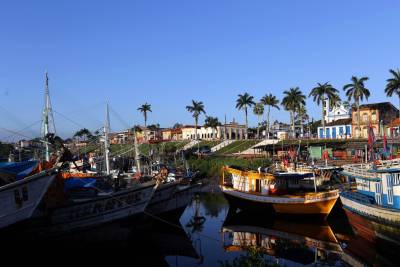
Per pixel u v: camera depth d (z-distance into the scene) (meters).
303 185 47.00
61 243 27.92
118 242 30.61
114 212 30.52
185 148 110.19
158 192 37.09
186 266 26.17
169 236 34.84
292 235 34.03
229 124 144.00
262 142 102.06
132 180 44.56
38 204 24.75
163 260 27.67
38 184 24.69
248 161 80.75
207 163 86.38
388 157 49.72
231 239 33.38
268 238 33.22
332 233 34.41
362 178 31.42
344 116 118.25
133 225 31.94
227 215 44.72
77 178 35.81
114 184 39.88
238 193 43.25
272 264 18.56
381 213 26.84
